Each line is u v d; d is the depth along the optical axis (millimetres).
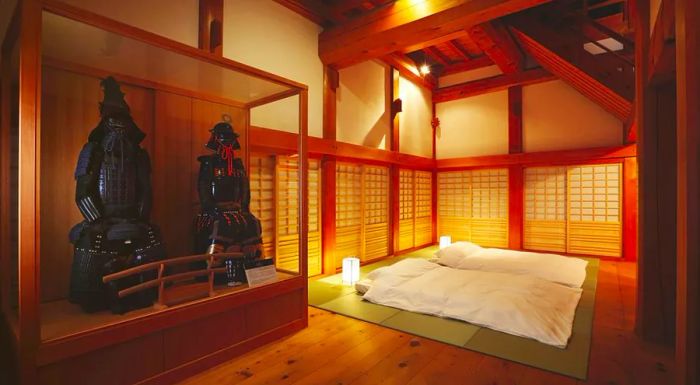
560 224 6191
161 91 2783
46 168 2273
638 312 2719
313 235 4648
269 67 3955
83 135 2426
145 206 2297
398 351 2475
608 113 5852
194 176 2982
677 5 1441
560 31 4961
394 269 3887
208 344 2227
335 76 4840
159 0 3021
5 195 2035
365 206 5574
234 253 2504
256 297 2488
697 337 1320
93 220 2076
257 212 3861
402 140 6516
